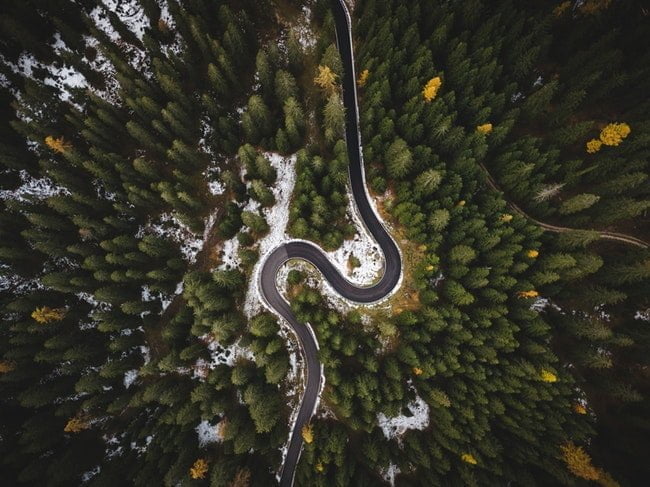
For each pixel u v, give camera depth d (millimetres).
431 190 44344
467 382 45281
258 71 47375
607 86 45500
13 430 45656
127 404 48000
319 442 46750
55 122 48906
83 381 45094
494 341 43219
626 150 44469
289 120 45688
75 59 49125
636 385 45219
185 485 43094
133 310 46344
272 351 45531
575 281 46188
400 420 48781
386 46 46375
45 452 46156
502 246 44562
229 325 45906
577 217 45594
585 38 48469
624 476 43188
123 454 47938
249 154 46875
